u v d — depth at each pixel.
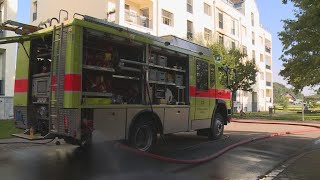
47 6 34.56
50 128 8.83
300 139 16.08
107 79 9.44
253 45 58.88
